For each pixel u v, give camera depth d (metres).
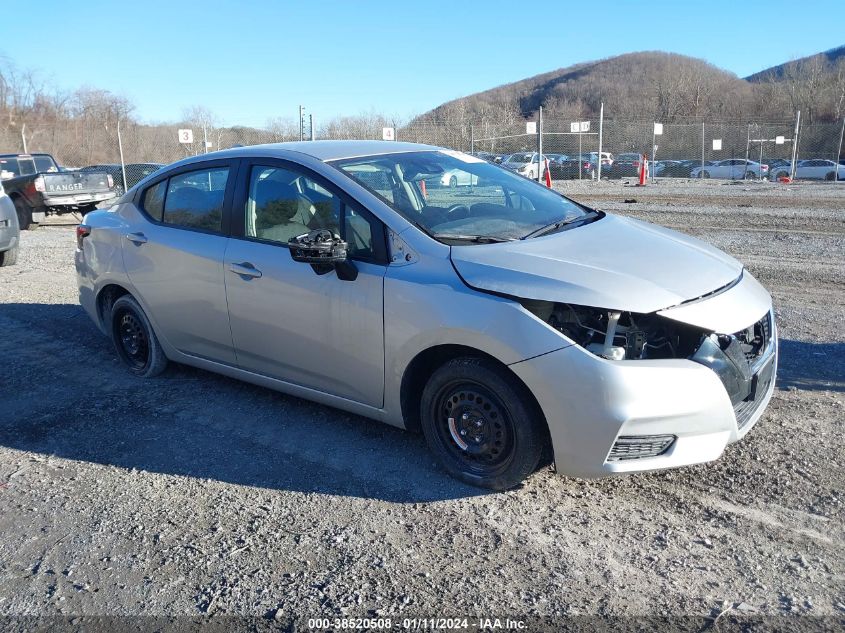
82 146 31.28
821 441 4.02
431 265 3.62
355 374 3.96
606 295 3.22
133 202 5.31
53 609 2.88
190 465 4.05
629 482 3.67
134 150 30.30
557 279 3.32
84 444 4.36
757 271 8.59
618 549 3.13
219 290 4.52
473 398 3.55
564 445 3.28
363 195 3.94
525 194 4.59
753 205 15.56
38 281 9.33
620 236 3.95
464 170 4.64
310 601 2.86
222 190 4.63
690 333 3.27
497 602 2.81
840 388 4.79
